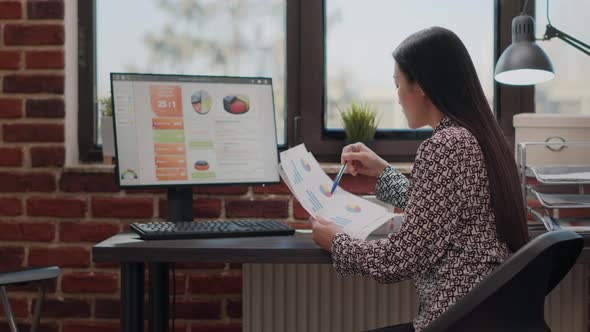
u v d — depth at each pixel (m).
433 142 1.40
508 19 2.55
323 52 2.57
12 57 2.41
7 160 2.42
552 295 2.41
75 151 2.53
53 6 2.40
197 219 2.44
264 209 2.44
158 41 2.57
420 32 1.52
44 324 2.44
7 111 2.41
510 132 2.58
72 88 2.50
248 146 2.09
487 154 1.39
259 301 2.39
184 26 2.57
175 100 2.03
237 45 2.58
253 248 1.63
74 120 2.52
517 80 2.20
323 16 2.57
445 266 1.40
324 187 1.82
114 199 2.42
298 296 2.42
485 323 1.27
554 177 1.98
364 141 2.49
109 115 2.44
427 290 1.44
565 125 2.13
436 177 1.38
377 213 1.72
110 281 2.43
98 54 2.56
